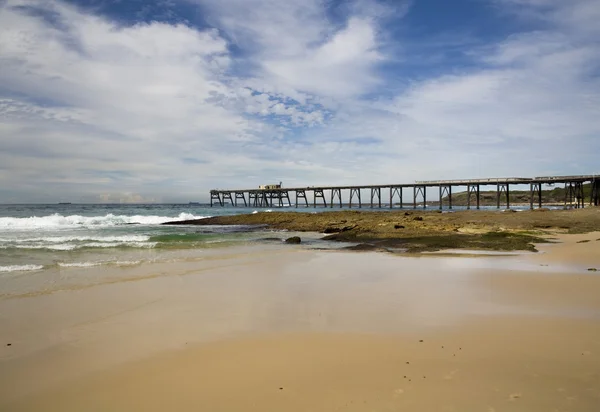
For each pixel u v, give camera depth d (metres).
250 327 7.48
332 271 13.51
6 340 6.93
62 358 6.13
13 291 10.50
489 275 12.50
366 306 8.88
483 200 128.00
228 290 10.62
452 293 10.06
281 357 6.00
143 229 33.66
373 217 35.94
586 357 5.82
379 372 5.39
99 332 7.31
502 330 7.09
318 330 7.24
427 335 6.88
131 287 11.00
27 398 4.90
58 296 9.98
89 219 42.69
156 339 6.91
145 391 5.03
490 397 4.63
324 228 33.47
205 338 6.92
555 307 8.62
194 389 5.04
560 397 4.61
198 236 26.33
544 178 65.50
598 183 62.91
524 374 5.24
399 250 19.53
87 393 5.02
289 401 4.64
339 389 4.92
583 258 15.84
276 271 13.52
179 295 10.07
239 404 4.61
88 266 14.34
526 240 21.75
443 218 33.28
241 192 110.50
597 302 9.04
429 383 5.02
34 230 30.94
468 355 5.93
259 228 36.66
